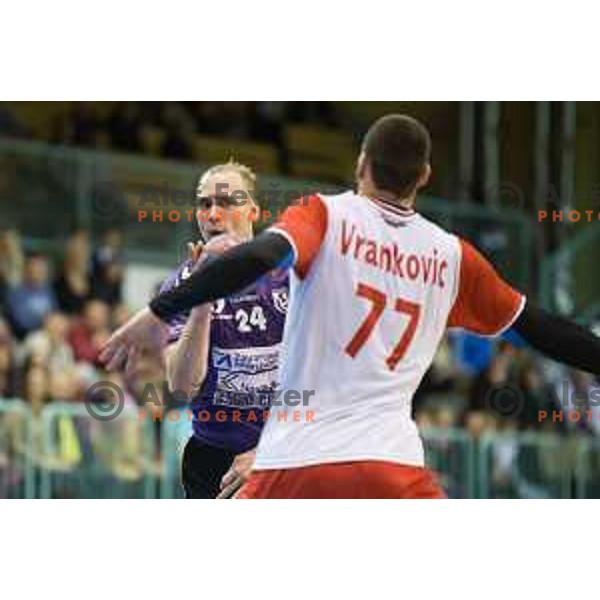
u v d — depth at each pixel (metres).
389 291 14.29
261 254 13.31
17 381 36.25
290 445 14.26
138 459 33.84
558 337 14.84
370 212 14.41
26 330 38.69
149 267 41.12
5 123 46.88
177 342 16.25
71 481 33.03
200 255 14.96
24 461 32.59
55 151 40.47
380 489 14.09
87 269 40.06
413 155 14.55
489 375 43.91
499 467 38.81
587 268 49.41
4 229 39.59
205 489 17.88
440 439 37.91
